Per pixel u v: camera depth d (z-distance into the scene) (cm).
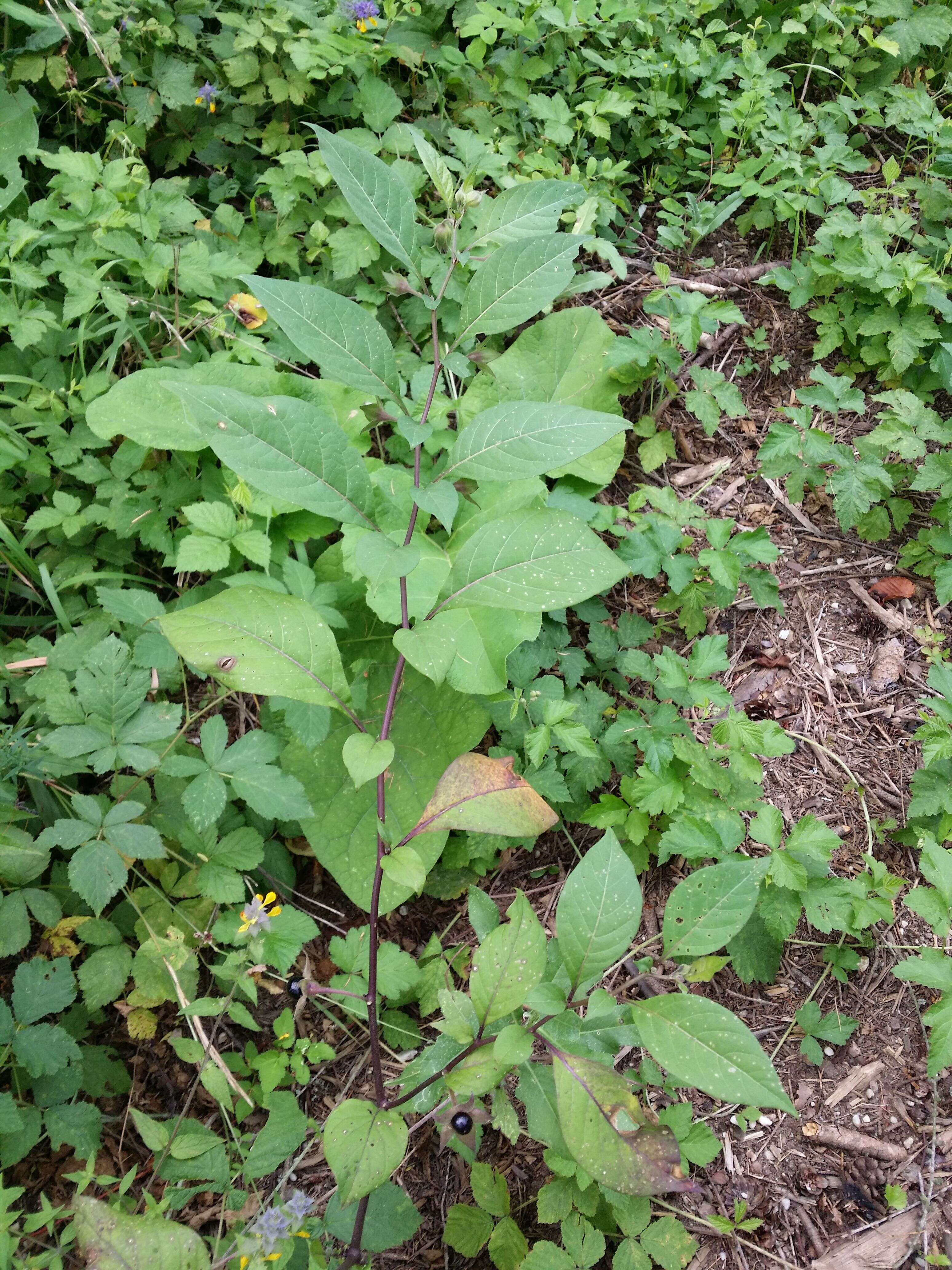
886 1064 232
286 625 171
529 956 155
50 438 274
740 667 297
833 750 280
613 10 383
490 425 161
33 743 237
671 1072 147
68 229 286
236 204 360
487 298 169
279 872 256
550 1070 181
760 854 264
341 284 326
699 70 393
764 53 410
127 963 220
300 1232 180
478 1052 160
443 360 177
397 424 172
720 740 250
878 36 415
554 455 157
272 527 264
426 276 315
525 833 168
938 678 261
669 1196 216
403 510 231
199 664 165
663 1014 150
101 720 212
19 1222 206
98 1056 224
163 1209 182
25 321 272
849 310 339
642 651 292
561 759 267
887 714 285
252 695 275
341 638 263
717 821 243
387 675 262
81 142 361
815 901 234
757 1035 238
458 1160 225
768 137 368
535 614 238
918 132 376
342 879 242
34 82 343
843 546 317
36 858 216
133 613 229
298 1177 222
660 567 285
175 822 236
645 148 394
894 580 308
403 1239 191
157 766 211
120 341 283
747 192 357
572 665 279
